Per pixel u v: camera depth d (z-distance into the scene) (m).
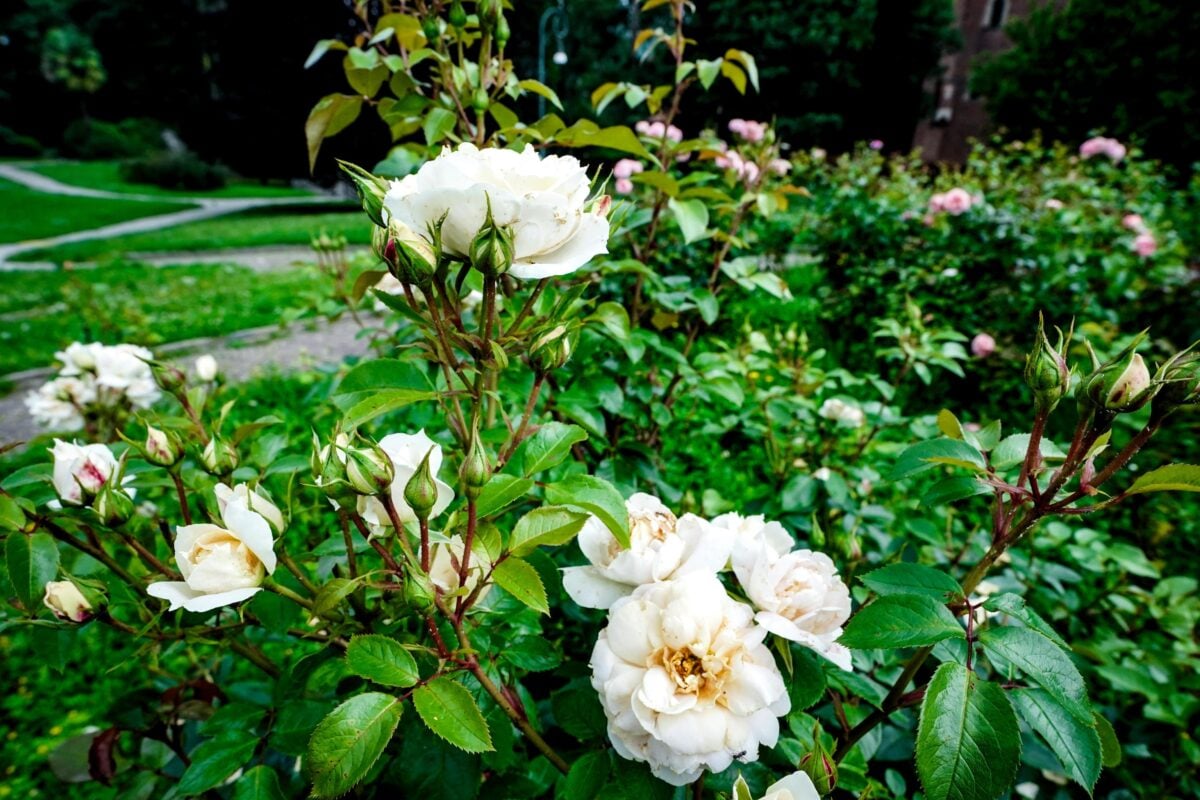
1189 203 7.96
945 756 0.71
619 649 0.77
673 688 0.75
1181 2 14.10
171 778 1.47
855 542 1.40
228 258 12.46
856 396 4.14
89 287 6.39
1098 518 3.02
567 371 1.62
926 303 4.95
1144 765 1.90
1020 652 0.78
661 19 20.88
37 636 1.10
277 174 24.52
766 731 0.76
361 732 0.72
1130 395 0.74
